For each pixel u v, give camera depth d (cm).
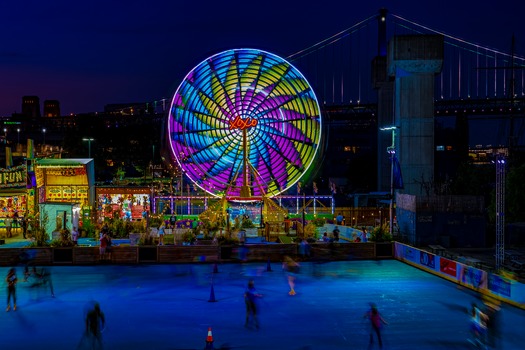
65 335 1939
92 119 10969
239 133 5075
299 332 1973
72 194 4647
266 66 4994
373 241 3734
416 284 2766
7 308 2259
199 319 2144
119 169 10400
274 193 5125
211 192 4959
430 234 3944
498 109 16762
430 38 5091
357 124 15812
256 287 2698
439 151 13988
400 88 5144
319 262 3403
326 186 10881
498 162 3222
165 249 3372
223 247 3403
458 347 1814
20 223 4391
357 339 1897
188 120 4972
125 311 2262
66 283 2800
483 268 3123
